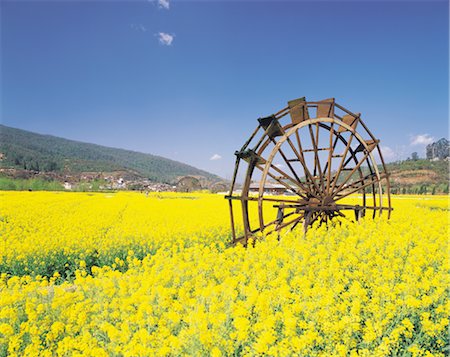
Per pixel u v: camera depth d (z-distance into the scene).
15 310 5.18
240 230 12.91
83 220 15.02
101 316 4.78
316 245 8.33
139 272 7.11
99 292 5.67
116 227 12.76
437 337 4.07
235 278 5.69
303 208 10.10
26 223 13.92
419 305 4.43
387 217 12.12
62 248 9.43
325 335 3.94
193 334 3.86
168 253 8.36
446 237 8.70
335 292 5.02
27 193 39.31
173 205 24.80
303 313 4.52
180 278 6.31
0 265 8.57
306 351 3.57
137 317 4.39
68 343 3.98
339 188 11.00
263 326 3.90
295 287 5.35
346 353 3.68
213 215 17.28
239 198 9.70
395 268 6.20
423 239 8.47
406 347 3.88
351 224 9.75
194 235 10.95
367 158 12.17
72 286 7.23
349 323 3.96
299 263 6.49
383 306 4.58
